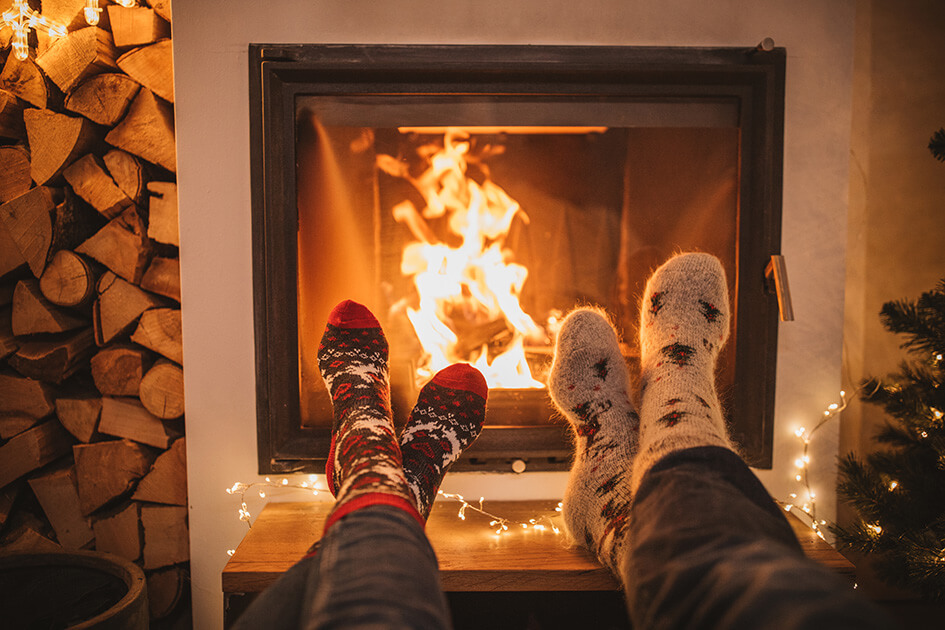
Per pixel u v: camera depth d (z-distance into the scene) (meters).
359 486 0.69
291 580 0.62
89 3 1.13
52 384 1.31
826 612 0.40
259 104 1.14
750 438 1.22
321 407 1.23
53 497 1.29
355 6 1.13
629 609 0.63
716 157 1.20
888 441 1.24
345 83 1.14
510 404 1.24
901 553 1.06
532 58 1.14
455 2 1.14
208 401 1.20
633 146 1.22
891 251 1.37
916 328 1.13
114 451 1.28
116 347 1.28
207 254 1.17
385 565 0.54
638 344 1.29
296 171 1.17
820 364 1.24
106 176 1.24
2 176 1.28
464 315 1.30
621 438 1.04
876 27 1.33
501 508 1.20
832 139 1.19
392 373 1.28
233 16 1.13
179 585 1.30
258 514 1.22
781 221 1.19
